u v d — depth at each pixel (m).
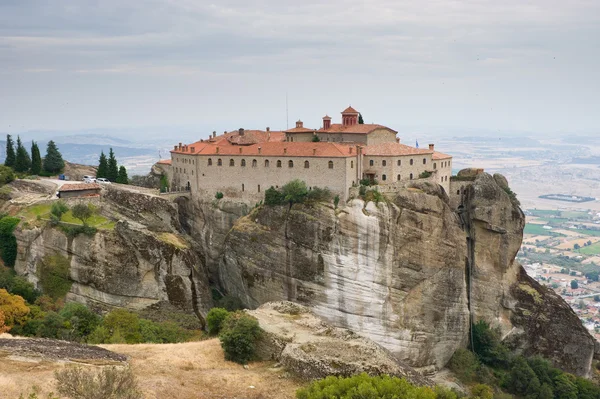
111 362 56.50
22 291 103.19
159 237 119.94
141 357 61.41
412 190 125.12
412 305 123.38
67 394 40.97
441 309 126.69
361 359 60.56
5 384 44.44
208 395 53.34
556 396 127.31
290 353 61.75
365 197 122.19
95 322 92.75
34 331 82.62
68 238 112.25
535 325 138.38
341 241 120.38
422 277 123.75
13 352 52.72
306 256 122.12
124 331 88.81
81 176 156.88
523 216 138.62
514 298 139.88
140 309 113.62
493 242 136.75
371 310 120.44
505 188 143.75
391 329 121.31
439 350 127.38
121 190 128.62
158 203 130.88
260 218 126.88
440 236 125.62
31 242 113.38
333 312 121.19
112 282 112.25
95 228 113.75
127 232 115.00
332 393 46.03
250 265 126.19
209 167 135.62
